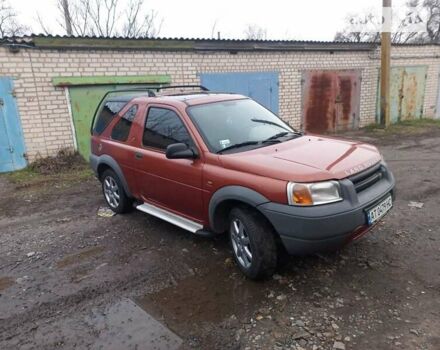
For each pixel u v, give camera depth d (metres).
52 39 7.88
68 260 3.97
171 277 3.50
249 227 3.16
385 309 2.85
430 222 4.40
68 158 8.41
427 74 14.08
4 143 7.95
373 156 3.48
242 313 2.91
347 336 2.59
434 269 3.37
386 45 11.84
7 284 3.54
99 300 3.20
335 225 2.83
